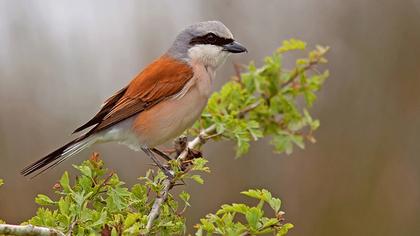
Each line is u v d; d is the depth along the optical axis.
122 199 5.91
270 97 9.23
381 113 14.03
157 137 8.39
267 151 13.55
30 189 12.83
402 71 14.14
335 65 14.35
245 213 5.78
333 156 13.74
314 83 9.35
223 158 13.43
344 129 13.96
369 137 13.89
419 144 13.73
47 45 13.65
